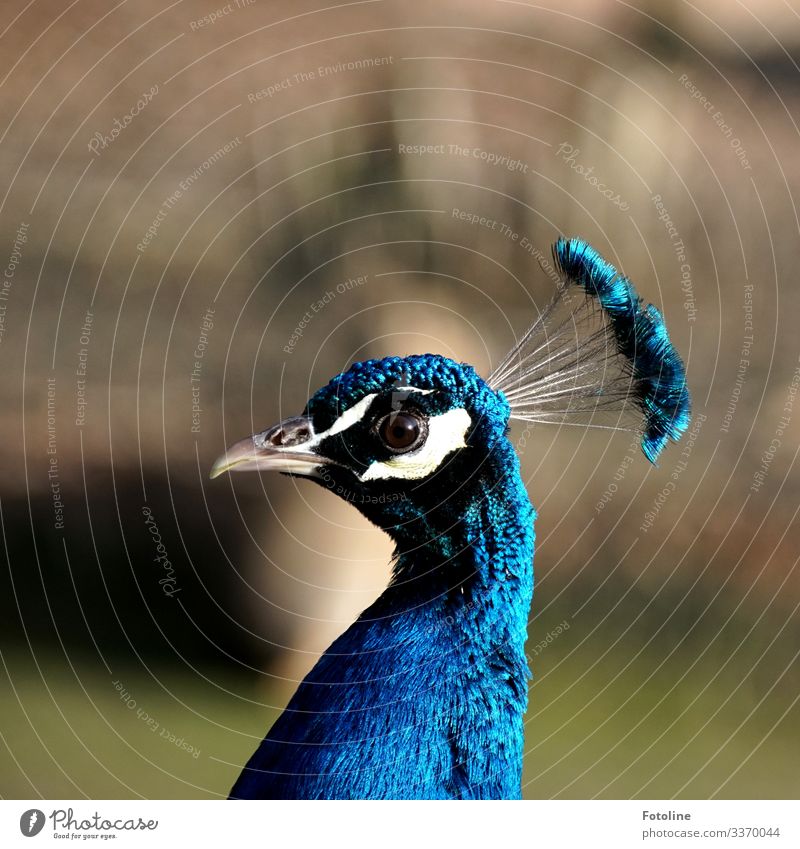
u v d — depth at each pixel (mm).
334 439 6492
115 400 15648
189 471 15086
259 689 13664
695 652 14984
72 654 14227
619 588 15750
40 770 12102
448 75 15758
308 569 14141
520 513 6391
